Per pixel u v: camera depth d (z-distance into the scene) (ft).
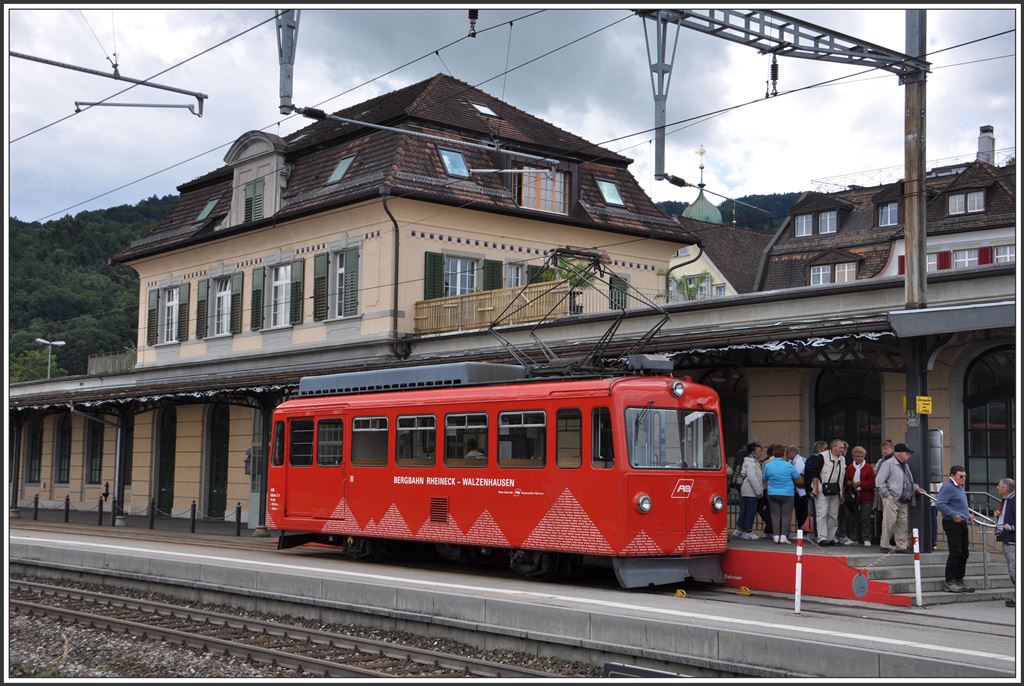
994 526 55.36
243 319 119.14
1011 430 61.98
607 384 54.95
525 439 58.49
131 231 266.16
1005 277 58.54
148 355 133.90
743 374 74.84
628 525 53.31
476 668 40.68
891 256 161.79
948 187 150.51
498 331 87.35
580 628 42.24
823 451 59.93
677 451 56.29
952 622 44.42
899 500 56.03
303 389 75.05
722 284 191.83
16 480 135.44
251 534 97.60
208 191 131.13
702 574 56.39
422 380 65.77
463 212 104.42
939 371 64.39
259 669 42.24
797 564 46.32
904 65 56.70
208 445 122.31
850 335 57.67
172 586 61.87
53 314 248.11
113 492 136.67
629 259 115.85
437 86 113.29
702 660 38.17
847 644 37.04
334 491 70.03
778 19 52.39
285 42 55.52
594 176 118.52
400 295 99.81
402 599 49.11
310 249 110.32
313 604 52.75
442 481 62.75
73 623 53.52
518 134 113.91
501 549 61.52
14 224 249.96
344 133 110.52
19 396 138.21
